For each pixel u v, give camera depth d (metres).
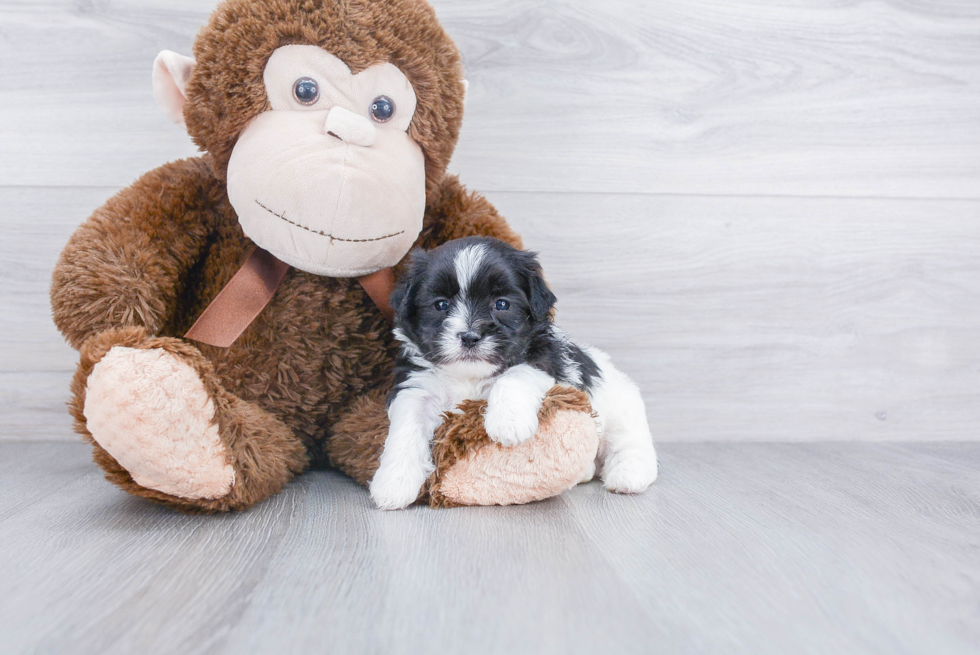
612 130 2.49
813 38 2.51
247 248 1.91
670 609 1.12
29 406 2.40
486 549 1.38
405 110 1.77
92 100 2.35
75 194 2.37
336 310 1.93
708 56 2.49
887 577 1.27
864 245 2.56
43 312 2.38
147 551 1.36
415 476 1.66
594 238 2.50
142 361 1.46
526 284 1.77
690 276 2.53
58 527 1.51
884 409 2.60
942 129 2.56
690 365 2.55
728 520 1.59
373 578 1.23
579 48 2.46
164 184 1.87
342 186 1.62
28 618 1.07
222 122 1.70
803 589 1.21
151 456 1.44
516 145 2.47
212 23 1.72
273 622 1.06
